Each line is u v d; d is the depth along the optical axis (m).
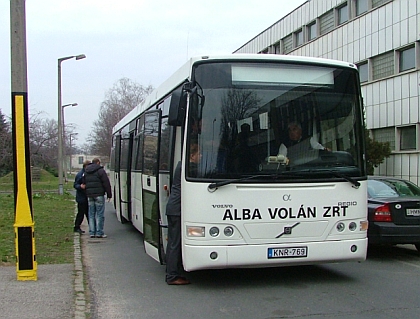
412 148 25.45
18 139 7.63
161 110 8.80
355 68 7.66
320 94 7.44
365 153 7.56
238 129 7.07
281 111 7.25
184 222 7.05
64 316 5.95
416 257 10.34
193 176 6.93
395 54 26.05
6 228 14.50
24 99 7.61
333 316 6.07
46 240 12.31
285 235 7.07
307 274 8.47
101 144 76.12
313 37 35.09
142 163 10.21
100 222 13.22
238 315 6.14
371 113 28.19
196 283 7.84
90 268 9.20
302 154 7.22
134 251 11.14
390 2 26.38
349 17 30.02
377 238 9.76
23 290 7.13
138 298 7.00
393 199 9.97
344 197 7.32
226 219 6.92
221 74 7.14
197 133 6.98
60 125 33.19
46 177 62.94
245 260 6.95
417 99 24.58
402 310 6.32
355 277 8.29
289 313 6.21
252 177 6.99
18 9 7.64
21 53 7.61
